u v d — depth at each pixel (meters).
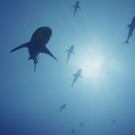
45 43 3.24
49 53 3.78
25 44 3.35
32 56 3.84
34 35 3.22
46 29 3.07
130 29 6.50
